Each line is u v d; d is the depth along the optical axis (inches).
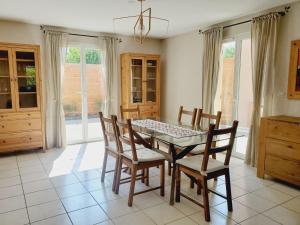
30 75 161.2
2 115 151.6
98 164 144.9
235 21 154.6
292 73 125.0
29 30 165.2
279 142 115.6
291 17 124.6
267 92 135.5
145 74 203.5
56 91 175.3
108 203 98.7
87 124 197.9
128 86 196.5
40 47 167.9
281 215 90.6
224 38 163.2
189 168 93.0
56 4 124.8
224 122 171.6
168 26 172.4
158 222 85.6
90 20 156.4
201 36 180.5
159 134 104.1
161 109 229.0
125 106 200.7
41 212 91.4
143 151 108.7
